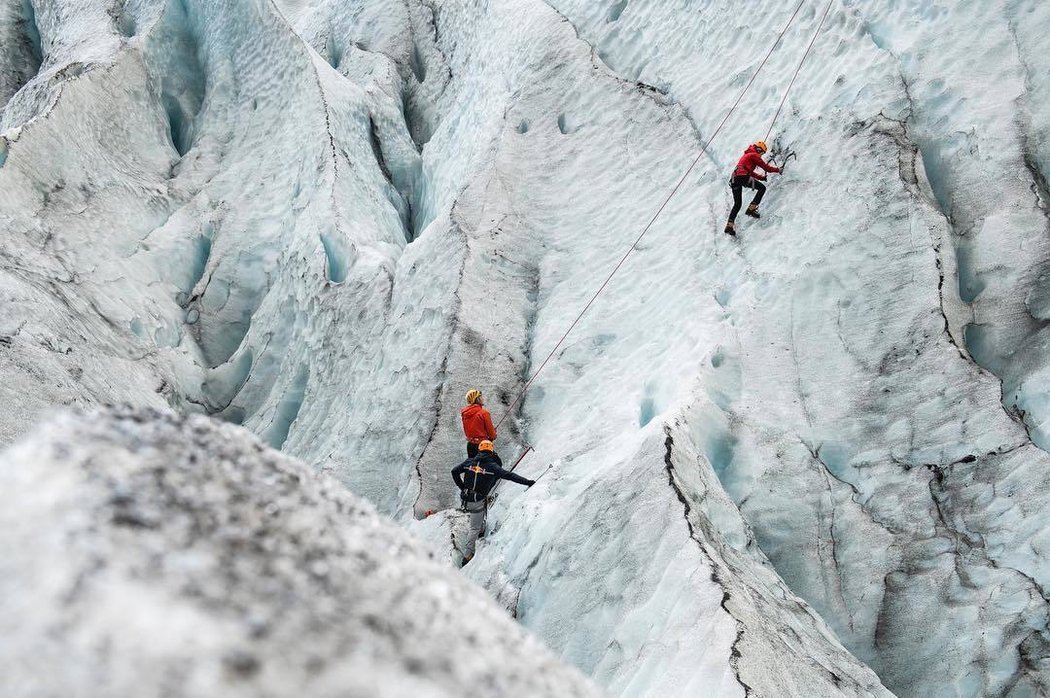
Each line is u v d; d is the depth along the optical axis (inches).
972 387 295.7
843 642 266.4
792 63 441.1
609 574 259.3
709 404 325.1
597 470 306.0
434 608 52.2
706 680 199.2
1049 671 230.8
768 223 393.1
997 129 352.8
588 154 514.9
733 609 217.0
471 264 465.7
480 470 332.5
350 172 625.0
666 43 529.0
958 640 249.1
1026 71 358.9
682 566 239.6
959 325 318.3
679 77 506.0
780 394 330.6
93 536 42.8
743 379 341.1
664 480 271.0
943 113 372.5
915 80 385.4
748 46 473.7
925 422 299.3
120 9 839.7
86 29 825.5
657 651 221.6
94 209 611.8
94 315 544.4
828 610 273.7
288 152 667.4
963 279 336.5
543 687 51.3
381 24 826.2
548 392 410.6
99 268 580.1
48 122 614.2
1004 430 281.7
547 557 282.8
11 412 347.3
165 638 37.2
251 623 40.6
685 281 405.4
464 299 449.1
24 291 465.1
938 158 367.2
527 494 328.5
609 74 538.3
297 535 52.0
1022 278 318.3
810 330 344.8
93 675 34.6
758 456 313.0
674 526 253.8
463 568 324.8
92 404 390.0
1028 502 263.6
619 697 221.6
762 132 432.8
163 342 591.5
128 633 37.1
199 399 573.3
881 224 349.1
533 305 463.8
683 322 384.2
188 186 681.0
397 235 625.9
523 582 287.0
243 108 720.3
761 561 277.9
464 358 426.9
